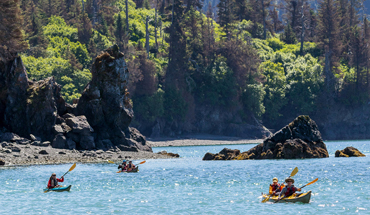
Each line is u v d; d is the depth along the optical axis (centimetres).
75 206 2305
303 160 4828
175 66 13525
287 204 2333
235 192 2748
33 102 5544
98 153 5544
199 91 14162
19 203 2397
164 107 13025
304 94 14688
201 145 11412
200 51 14675
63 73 11369
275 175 3572
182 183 3198
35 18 12838
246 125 13750
